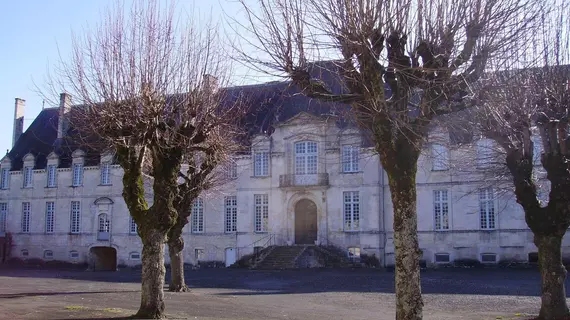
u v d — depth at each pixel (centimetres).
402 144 1263
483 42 1326
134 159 1706
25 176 5756
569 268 3772
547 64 1616
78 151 5478
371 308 2128
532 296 2444
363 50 1240
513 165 1725
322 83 1352
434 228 4259
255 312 1933
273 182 4656
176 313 1811
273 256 4341
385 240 4375
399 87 1282
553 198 1656
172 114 1714
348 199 4475
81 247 5359
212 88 1842
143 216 1655
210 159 2316
